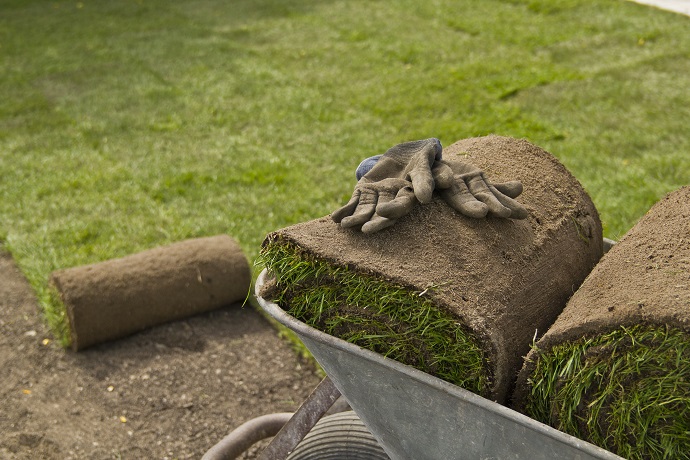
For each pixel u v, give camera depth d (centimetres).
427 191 200
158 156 602
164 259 414
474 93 684
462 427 179
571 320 174
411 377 177
